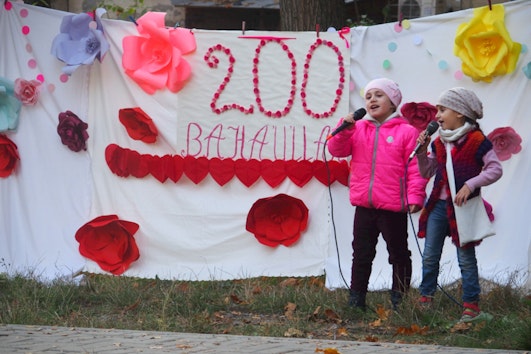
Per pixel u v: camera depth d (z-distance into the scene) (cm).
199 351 559
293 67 882
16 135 912
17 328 655
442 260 861
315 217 884
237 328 699
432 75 871
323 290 827
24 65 913
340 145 752
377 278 864
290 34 882
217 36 887
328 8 1074
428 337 668
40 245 905
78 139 899
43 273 886
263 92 885
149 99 895
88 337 614
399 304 736
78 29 895
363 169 748
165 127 892
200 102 889
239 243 891
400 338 664
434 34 870
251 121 885
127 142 900
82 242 895
